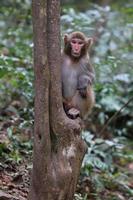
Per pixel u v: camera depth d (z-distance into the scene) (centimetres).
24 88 1197
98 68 1394
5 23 1798
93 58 1716
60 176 741
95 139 1358
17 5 1702
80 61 950
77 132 761
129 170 1523
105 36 1864
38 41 712
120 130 1698
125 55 1733
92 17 1725
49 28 728
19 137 1148
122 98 1727
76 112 853
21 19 1692
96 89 1485
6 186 908
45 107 723
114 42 1934
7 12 1777
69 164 750
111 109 1616
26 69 1337
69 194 761
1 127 1148
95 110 1616
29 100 1221
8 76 1366
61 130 746
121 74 1650
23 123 1098
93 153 1267
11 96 1388
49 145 734
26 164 1009
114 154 1436
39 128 727
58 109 742
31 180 757
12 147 1051
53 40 730
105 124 1476
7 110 1313
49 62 731
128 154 1546
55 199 746
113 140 1476
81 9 2464
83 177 1177
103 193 1209
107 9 1816
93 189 1182
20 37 1686
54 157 746
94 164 1179
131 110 1716
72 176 756
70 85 932
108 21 1909
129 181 1410
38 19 709
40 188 743
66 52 944
